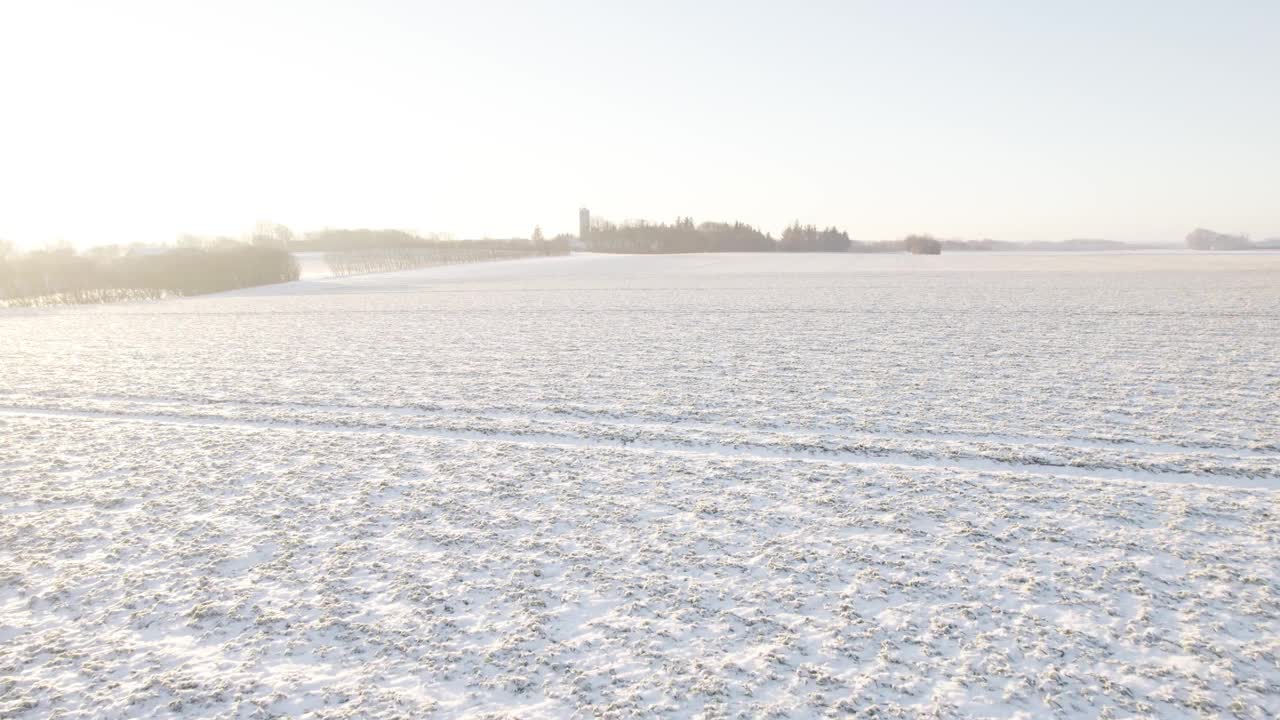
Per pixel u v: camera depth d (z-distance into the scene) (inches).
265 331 944.9
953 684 168.6
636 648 185.5
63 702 167.8
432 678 174.6
